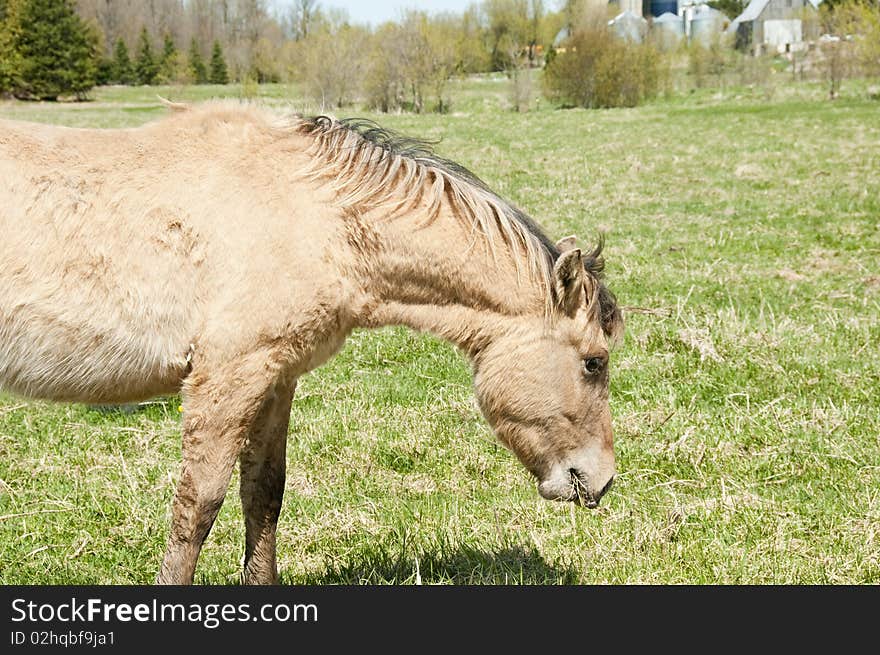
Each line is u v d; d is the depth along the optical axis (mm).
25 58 46844
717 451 5922
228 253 3721
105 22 73625
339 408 6586
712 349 7535
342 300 3934
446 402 6758
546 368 4141
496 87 55781
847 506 5172
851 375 7090
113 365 3781
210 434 3777
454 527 5004
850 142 22797
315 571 4656
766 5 74562
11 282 3588
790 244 11836
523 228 4164
